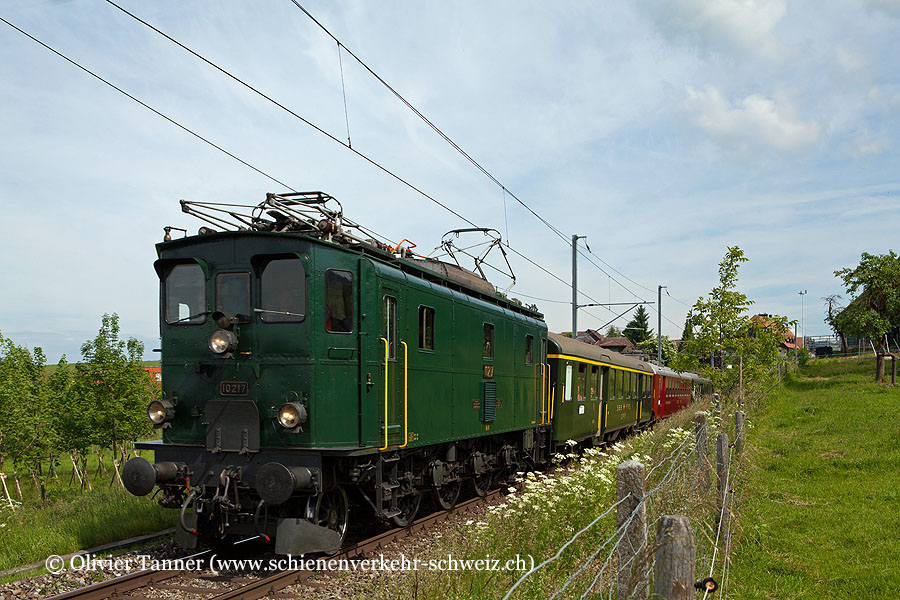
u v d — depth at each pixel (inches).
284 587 262.1
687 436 459.5
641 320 3132.4
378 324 322.7
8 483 824.9
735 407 617.0
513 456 536.7
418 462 383.2
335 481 303.6
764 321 650.2
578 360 669.9
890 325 1170.0
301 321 300.0
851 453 496.4
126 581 259.1
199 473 303.1
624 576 159.3
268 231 324.2
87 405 664.4
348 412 305.3
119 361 674.2
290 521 284.5
